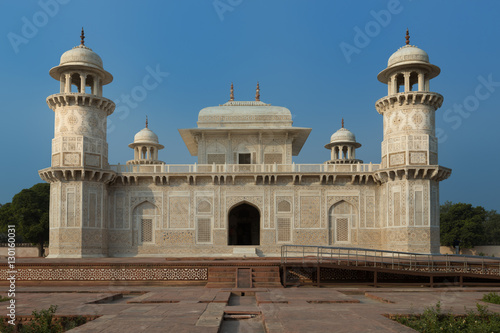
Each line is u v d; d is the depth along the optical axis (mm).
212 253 24938
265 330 7695
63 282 16328
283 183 25422
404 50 23266
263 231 25109
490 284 16328
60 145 23312
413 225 22578
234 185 25406
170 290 13633
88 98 23609
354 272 17453
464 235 42250
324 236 25000
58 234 22891
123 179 25172
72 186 23188
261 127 27000
